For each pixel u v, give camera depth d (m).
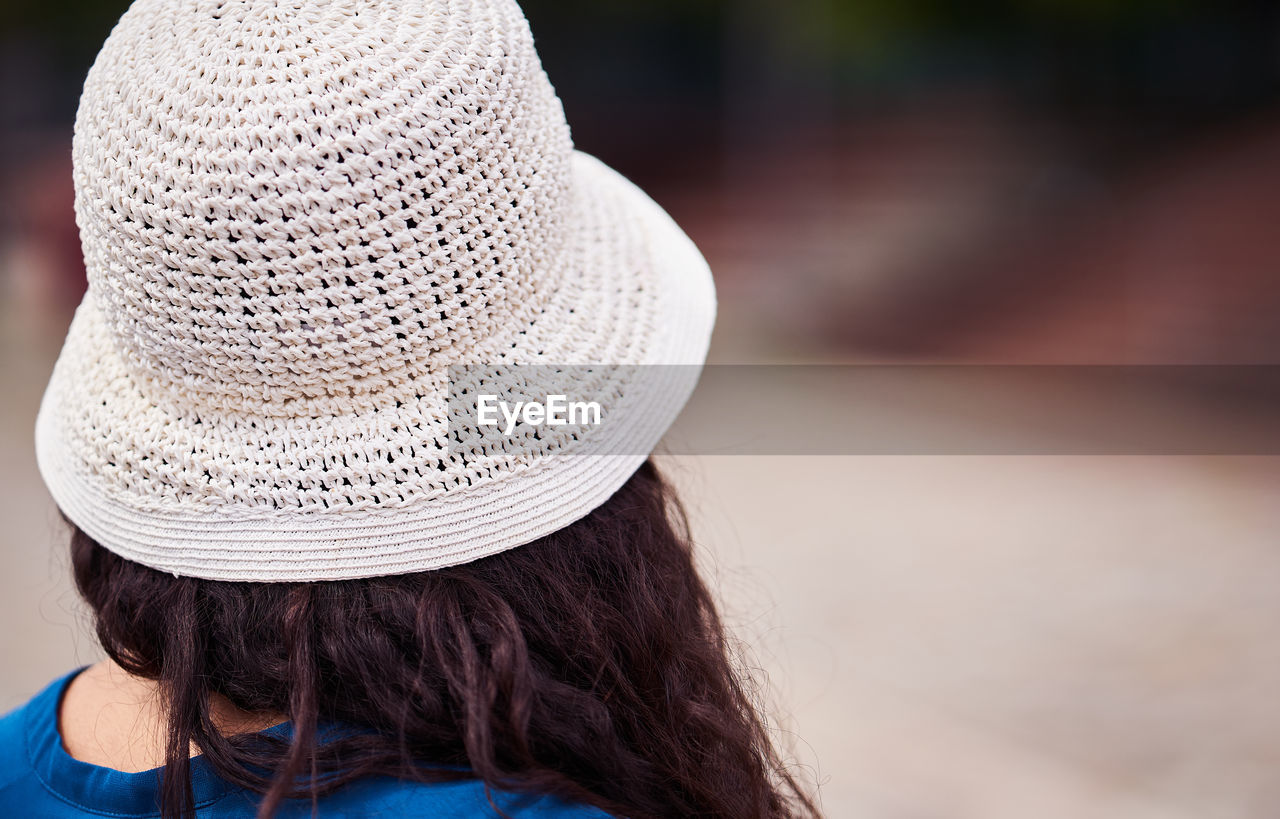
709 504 4.56
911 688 3.27
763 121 11.41
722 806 0.97
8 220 9.00
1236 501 4.51
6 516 4.59
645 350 1.01
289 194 0.78
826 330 7.44
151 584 0.88
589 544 0.92
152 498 0.87
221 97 0.79
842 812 2.74
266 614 0.84
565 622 0.88
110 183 0.82
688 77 12.34
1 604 3.80
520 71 0.89
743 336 7.42
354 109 0.79
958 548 4.15
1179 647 3.46
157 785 0.88
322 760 0.81
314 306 0.81
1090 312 7.08
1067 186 8.80
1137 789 2.83
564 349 0.94
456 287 0.86
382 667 0.82
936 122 10.43
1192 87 9.62
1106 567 4.01
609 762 0.87
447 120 0.82
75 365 0.97
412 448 0.85
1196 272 7.20
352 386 0.85
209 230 0.78
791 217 9.46
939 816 2.73
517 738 0.81
